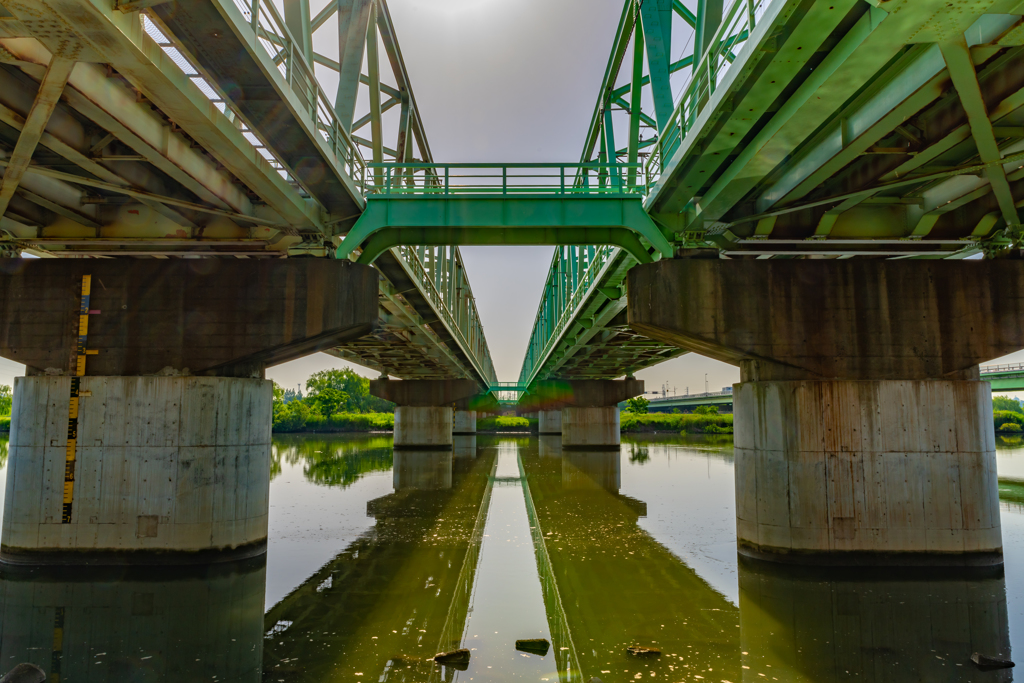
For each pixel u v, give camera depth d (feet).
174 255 53.11
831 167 38.09
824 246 51.98
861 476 44.57
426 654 30.04
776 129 34.37
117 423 45.32
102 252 52.39
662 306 47.47
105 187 38.32
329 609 36.76
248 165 36.65
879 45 25.77
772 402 46.44
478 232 53.57
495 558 49.19
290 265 48.14
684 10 51.16
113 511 44.57
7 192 35.45
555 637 32.37
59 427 45.34
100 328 46.93
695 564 47.06
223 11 26.30
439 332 119.14
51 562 44.19
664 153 48.26
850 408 45.21
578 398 183.52
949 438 44.86
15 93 29.99
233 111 35.83
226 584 41.32
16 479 45.09
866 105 32.91
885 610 36.52
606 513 70.23
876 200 49.55
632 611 36.58
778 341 46.62
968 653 30.40
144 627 33.88
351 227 53.01
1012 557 47.06
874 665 28.89
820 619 35.09
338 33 51.08
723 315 47.01
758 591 39.96
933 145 34.76
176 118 30.83
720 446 201.46
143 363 46.65
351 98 49.60
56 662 29.35
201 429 45.47
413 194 51.34
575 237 53.36
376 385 177.27
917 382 45.44
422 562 47.85
